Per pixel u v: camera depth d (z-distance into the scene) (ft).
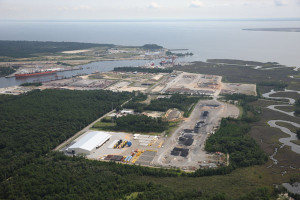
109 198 634.43
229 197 618.85
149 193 647.97
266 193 648.38
